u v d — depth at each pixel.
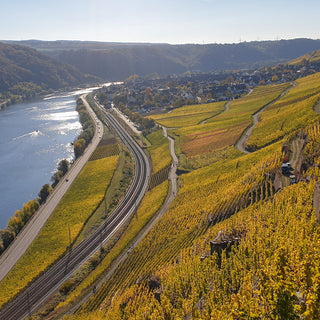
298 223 67.62
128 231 129.38
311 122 160.62
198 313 59.44
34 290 102.12
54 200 160.88
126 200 159.50
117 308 80.25
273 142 168.50
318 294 40.97
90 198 160.38
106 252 118.69
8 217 158.12
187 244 101.88
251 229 78.75
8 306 96.00
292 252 53.44
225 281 63.91
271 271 50.59
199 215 118.94
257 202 101.88
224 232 85.56
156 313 66.25
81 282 104.44
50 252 119.69
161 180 175.12
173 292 73.88
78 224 137.88
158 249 108.81
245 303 48.34
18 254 119.94
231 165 158.88
